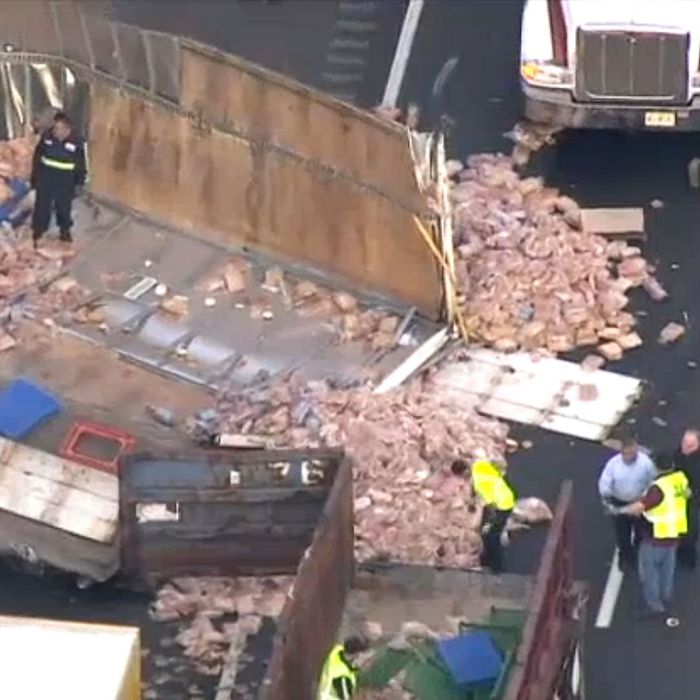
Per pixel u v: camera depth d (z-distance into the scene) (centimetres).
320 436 8469
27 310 9162
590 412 8781
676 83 9694
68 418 8394
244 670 7719
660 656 7831
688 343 9112
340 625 7512
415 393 8769
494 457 8506
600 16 9706
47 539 7994
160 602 7956
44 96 9750
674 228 9706
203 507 7856
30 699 6550
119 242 9506
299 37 10919
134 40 9275
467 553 8056
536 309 9169
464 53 10788
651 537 7731
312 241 9275
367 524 8131
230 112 9169
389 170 8856
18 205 9650
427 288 9062
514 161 10081
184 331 9112
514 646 7225
